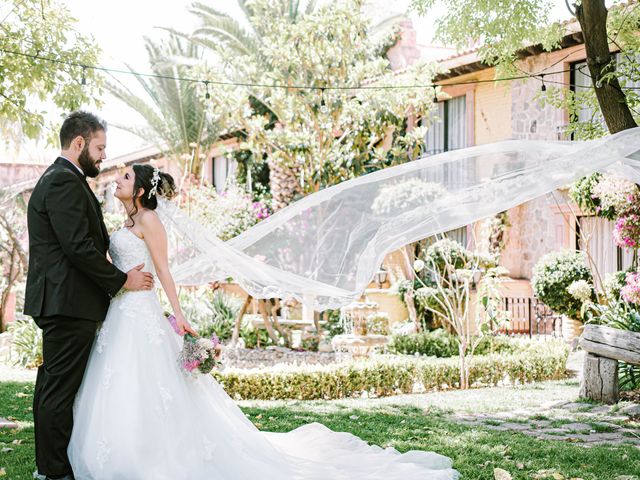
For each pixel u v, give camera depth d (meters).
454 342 11.41
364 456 4.36
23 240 16.41
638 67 6.80
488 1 7.58
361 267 4.81
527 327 14.41
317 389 8.32
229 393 8.21
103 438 3.60
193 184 17.62
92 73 8.55
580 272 12.14
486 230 14.62
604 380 7.33
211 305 13.13
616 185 8.34
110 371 3.70
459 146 16.11
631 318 7.82
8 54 8.16
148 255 3.98
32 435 5.28
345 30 13.57
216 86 13.94
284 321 13.49
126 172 4.03
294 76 13.89
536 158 4.97
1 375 10.17
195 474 3.68
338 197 4.89
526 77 8.44
